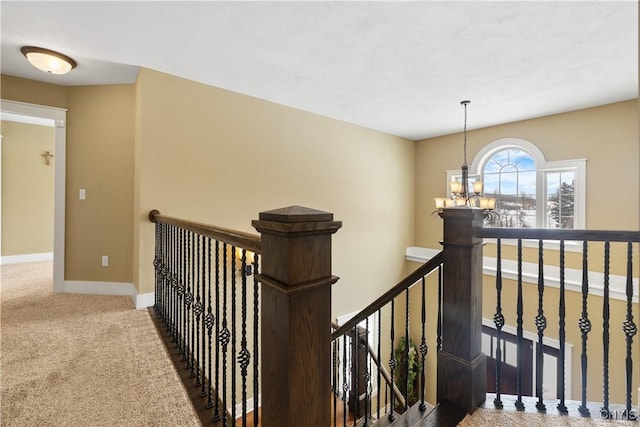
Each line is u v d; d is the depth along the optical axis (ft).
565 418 4.43
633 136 11.28
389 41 7.72
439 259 5.16
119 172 10.42
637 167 11.18
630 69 9.06
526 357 13.55
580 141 12.46
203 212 10.26
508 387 14.02
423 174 18.10
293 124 12.66
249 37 7.59
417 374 16.49
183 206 9.82
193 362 5.74
